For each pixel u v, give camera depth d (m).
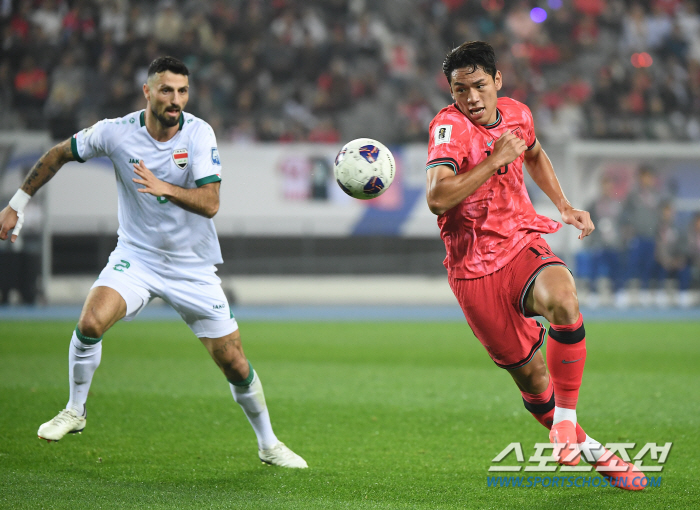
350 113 59.53
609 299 49.97
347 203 49.50
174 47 58.22
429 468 12.77
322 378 22.50
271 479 12.03
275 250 49.19
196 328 12.79
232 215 48.38
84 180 46.12
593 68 66.31
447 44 67.12
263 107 58.88
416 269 51.00
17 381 20.92
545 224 11.73
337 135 56.81
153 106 11.96
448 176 10.74
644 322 40.34
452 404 18.58
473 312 11.57
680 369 24.38
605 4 69.00
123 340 31.50
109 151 12.45
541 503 10.77
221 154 48.25
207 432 15.46
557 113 60.78
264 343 31.17
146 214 12.52
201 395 19.39
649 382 21.83
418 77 64.12
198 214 12.09
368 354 27.89
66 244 46.19
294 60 61.41
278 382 21.75
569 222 12.12
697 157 51.44
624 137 57.75
